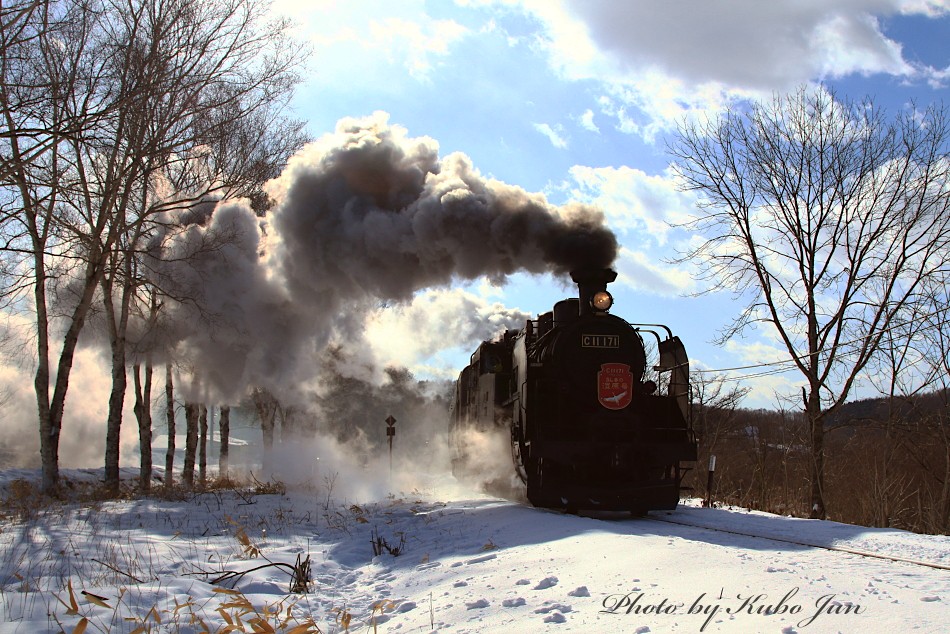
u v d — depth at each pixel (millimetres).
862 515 21375
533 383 13227
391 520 13156
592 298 13688
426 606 6637
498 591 6660
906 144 19203
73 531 10633
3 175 12656
